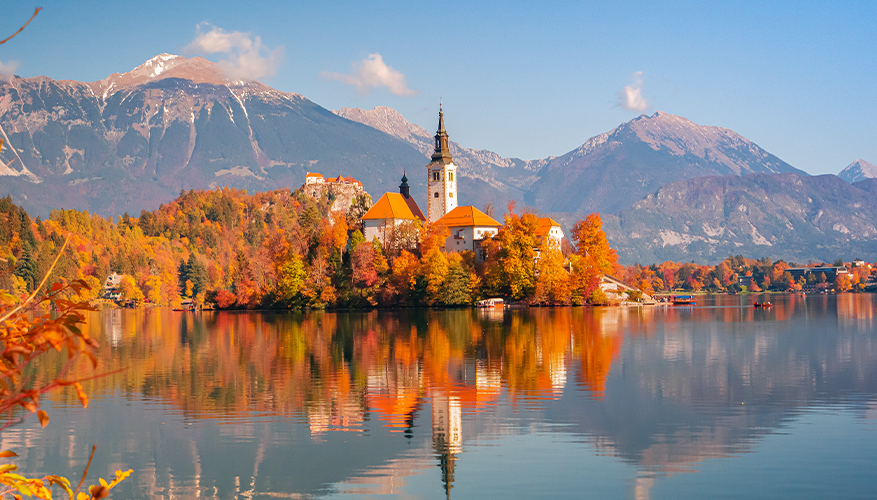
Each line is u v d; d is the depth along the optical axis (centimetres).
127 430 4666
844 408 5016
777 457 3834
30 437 4500
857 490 3319
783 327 12012
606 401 5362
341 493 3466
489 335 10575
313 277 19588
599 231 19912
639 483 3472
